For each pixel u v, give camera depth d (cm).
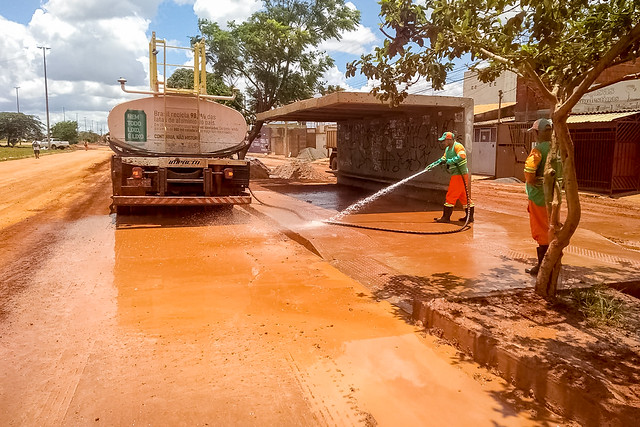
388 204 1242
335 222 945
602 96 1889
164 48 1030
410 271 588
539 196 518
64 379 335
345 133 1784
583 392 280
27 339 404
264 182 2008
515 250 703
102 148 8662
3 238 830
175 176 1020
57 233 877
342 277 597
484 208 1281
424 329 430
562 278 517
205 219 1039
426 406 303
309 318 458
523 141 2228
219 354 376
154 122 1044
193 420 285
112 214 1115
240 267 645
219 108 1084
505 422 286
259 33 2655
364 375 343
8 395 314
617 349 342
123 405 300
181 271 626
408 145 1351
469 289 500
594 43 399
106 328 430
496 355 347
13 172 2519
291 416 290
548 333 371
